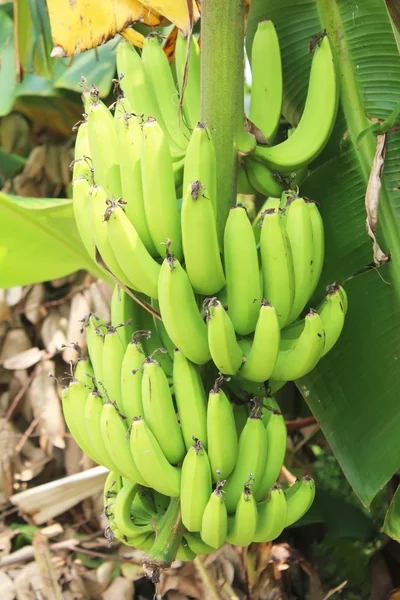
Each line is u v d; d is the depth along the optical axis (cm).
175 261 136
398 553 214
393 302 166
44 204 188
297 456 238
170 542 142
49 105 261
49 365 245
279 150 154
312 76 156
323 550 238
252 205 300
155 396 138
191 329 138
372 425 163
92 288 247
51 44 194
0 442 236
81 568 217
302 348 141
